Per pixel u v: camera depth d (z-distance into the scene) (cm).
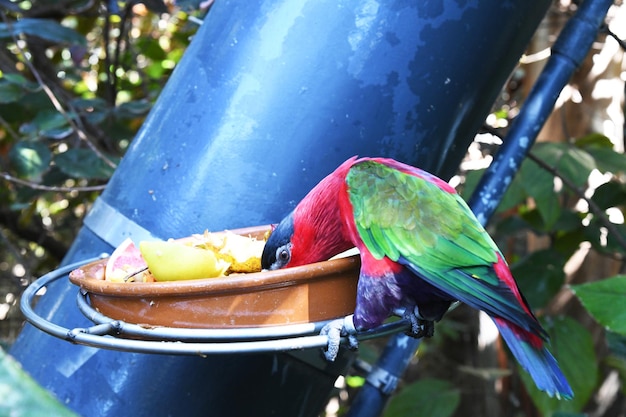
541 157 316
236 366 215
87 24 439
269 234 204
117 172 238
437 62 217
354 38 215
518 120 248
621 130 393
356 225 180
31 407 64
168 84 239
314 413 234
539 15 232
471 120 233
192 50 235
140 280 178
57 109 328
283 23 218
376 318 174
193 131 223
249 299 158
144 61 505
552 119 400
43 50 413
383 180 183
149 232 222
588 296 255
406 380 529
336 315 171
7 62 390
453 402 372
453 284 171
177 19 458
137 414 214
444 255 173
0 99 315
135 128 434
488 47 222
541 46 402
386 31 215
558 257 342
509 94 468
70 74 403
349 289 174
